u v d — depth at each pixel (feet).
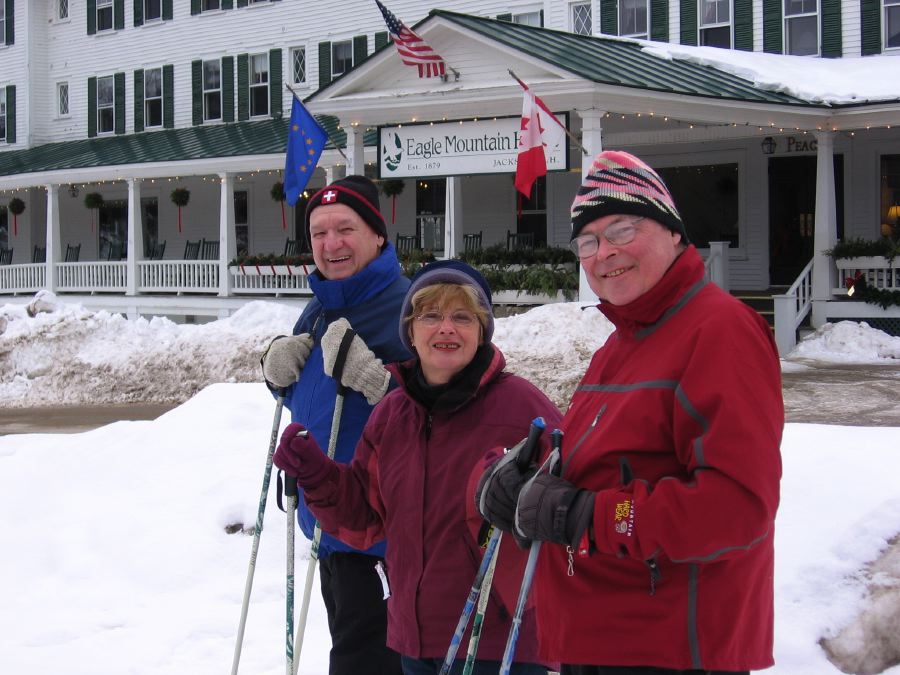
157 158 83.87
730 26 70.95
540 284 58.70
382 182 77.77
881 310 55.57
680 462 8.55
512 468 9.20
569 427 9.52
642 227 8.94
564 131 48.32
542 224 78.07
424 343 11.11
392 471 11.42
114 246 102.94
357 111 57.77
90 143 102.22
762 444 8.08
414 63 54.44
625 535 8.15
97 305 88.17
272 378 14.26
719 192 69.41
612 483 8.79
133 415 48.80
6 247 108.88
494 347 11.47
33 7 107.34
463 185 81.30
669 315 8.94
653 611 8.53
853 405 38.42
